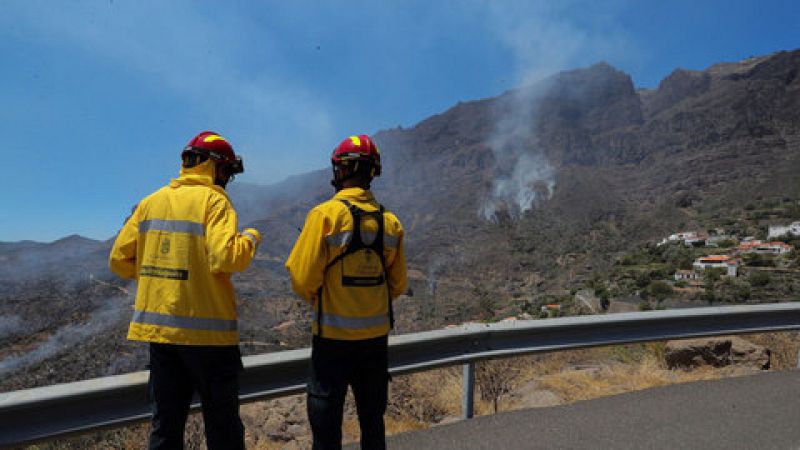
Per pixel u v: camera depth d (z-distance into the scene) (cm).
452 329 424
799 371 573
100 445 412
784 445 372
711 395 484
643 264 17075
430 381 608
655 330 540
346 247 261
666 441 378
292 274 261
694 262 14338
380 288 272
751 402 464
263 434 479
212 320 241
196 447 402
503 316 12081
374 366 278
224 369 246
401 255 288
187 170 258
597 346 506
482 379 591
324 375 266
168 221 245
